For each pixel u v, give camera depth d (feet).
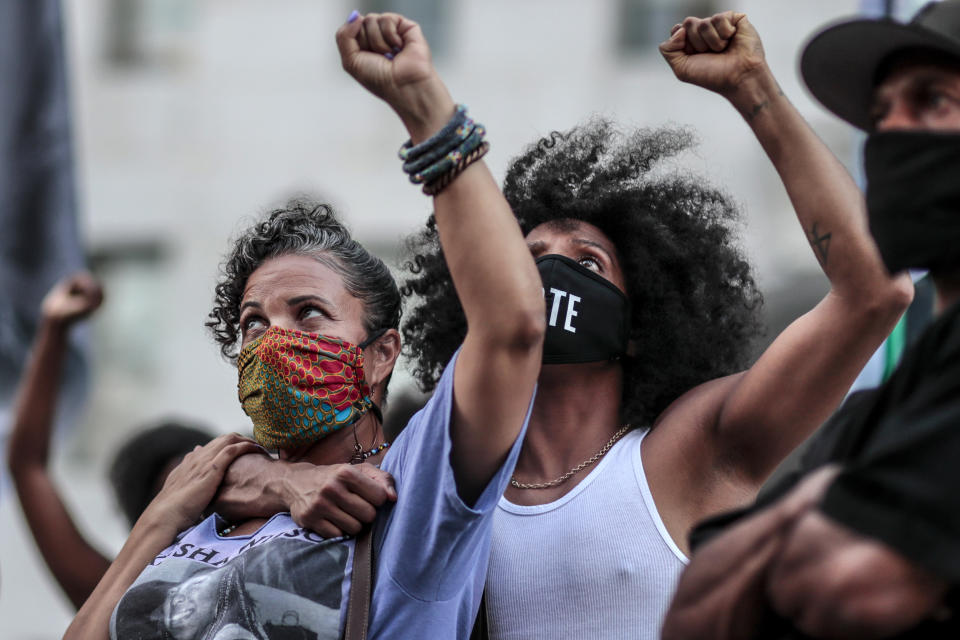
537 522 20.47
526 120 77.36
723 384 20.76
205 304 79.56
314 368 20.24
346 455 20.65
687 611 13.75
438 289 24.66
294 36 80.59
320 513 18.78
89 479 77.36
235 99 80.89
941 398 12.55
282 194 79.92
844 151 67.97
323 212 22.33
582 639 19.57
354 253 21.44
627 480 20.29
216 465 20.79
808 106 69.56
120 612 19.10
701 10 75.51
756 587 13.29
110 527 76.43
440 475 17.56
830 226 19.15
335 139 79.92
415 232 26.18
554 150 24.80
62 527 29.58
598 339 20.95
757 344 25.88
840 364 19.36
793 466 23.84
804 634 13.03
